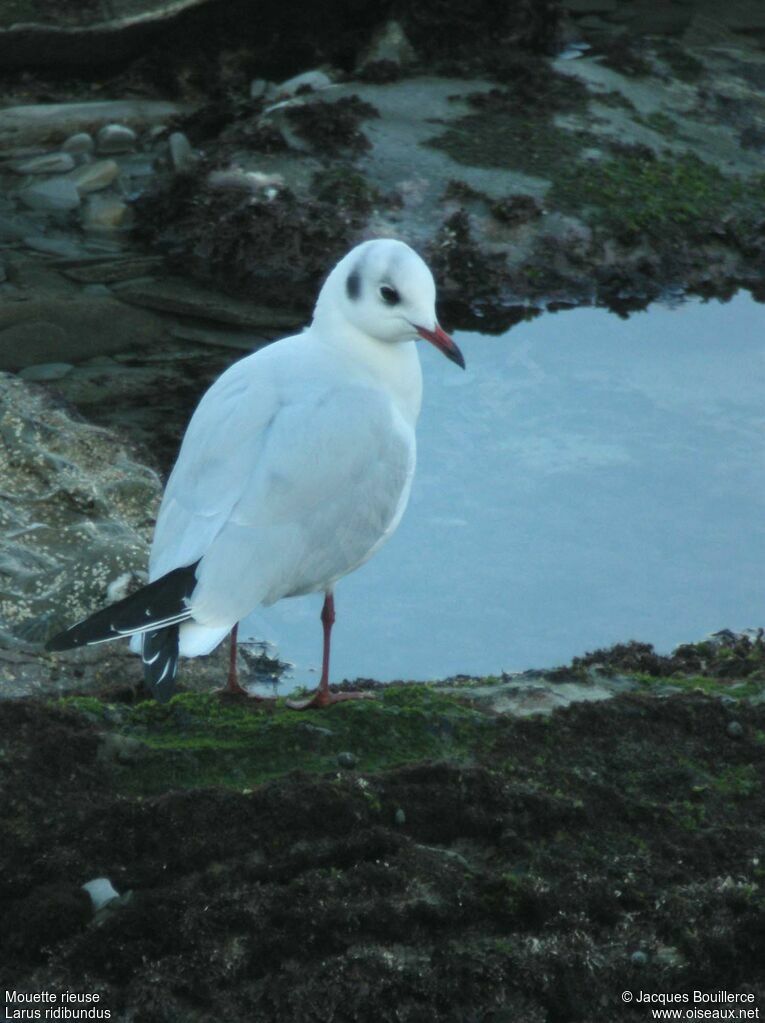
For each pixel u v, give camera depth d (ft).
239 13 66.44
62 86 66.18
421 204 56.80
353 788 24.75
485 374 50.16
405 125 59.77
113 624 25.50
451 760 26.30
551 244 56.08
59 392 46.60
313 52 67.77
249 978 22.26
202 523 26.58
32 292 52.65
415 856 23.79
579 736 27.17
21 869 23.39
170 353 50.42
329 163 57.93
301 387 28.17
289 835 24.03
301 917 22.67
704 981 23.03
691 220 58.03
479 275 55.11
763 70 67.26
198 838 23.85
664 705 27.84
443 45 65.16
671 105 63.72
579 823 25.08
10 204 58.65
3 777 24.68
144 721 27.27
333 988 21.98
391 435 28.43
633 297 55.67
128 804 24.03
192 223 56.75
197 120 63.46
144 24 65.05
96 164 60.34
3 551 38.52
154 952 22.40
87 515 40.57
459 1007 22.12
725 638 37.60
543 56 66.03
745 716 27.99
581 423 47.62
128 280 54.29
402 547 42.22
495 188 57.31
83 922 22.76
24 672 35.70
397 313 29.50
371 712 27.17
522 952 22.71
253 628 39.55
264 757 26.20
